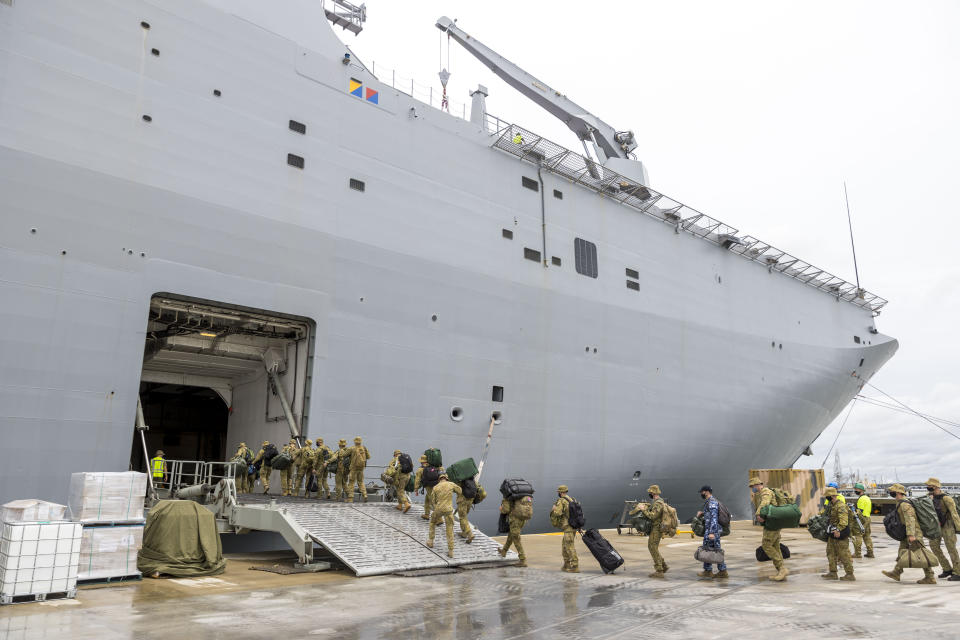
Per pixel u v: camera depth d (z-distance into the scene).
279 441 15.30
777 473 21.95
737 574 9.25
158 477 14.85
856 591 7.55
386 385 14.98
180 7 13.35
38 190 11.09
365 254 15.08
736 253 25.09
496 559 10.04
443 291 16.30
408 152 16.50
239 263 13.20
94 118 11.88
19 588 6.29
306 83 15.00
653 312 21.12
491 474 16.52
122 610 6.06
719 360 22.91
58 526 6.62
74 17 11.92
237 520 10.22
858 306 30.70
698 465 21.88
